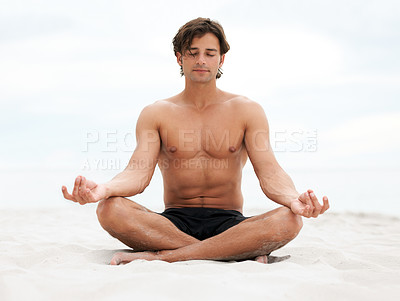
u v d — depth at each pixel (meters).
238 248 2.34
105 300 1.50
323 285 1.67
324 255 2.63
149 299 1.48
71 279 1.78
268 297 1.54
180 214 2.67
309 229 4.31
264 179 2.59
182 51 2.68
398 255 2.78
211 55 2.66
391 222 4.90
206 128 2.73
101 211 2.38
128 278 1.69
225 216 2.66
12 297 1.54
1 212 5.89
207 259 2.37
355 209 6.79
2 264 2.34
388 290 1.69
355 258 2.66
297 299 1.57
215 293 1.55
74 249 2.81
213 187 2.74
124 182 2.46
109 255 2.54
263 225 2.32
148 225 2.41
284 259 2.48
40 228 4.41
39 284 1.68
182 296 1.52
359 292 1.63
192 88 2.77
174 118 2.74
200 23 2.67
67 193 2.15
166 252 2.40
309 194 2.11
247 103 2.78
